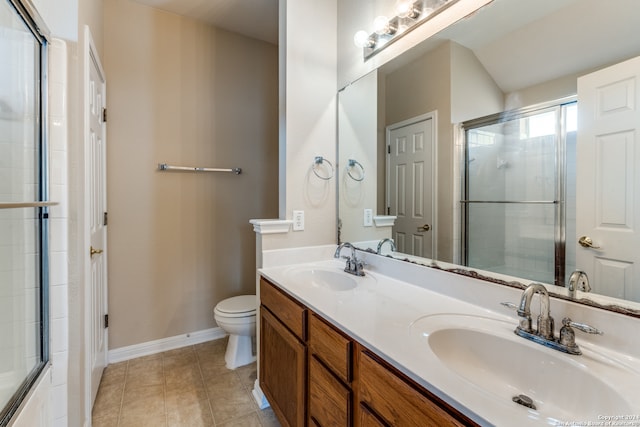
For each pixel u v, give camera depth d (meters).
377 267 1.63
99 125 1.85
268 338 1.58
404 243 1.50
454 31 1.25
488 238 1.12
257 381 1.77
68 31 1.32
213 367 2.08
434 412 0.64
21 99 1.19
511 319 0.98
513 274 1.04
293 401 1.30
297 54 1.82
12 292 1.14
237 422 1.58
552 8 0.94
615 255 0.80
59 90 1.30
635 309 0.76
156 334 2.29
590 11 0.85
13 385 1.09
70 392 1.34
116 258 2.12
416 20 1.42
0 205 0.96
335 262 1.87
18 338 1.16
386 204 1.61
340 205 1.94
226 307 2.07
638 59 0.76
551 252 0.94
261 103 2.69
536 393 0.78
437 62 1.33
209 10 2.27
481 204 1.15
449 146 1.28
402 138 1.52
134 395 1.78
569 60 0.90
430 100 1.37
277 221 1.76
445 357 0.87
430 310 1.08
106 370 2.02
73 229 1.34
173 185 2.32
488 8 1.12
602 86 0.83
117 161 2.11
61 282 1.30
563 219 0.91
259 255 1.77
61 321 1.30
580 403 0.70
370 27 1.70
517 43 1.03
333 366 1.01
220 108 2.50
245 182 2.62
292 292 1.31
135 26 2.16
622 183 0.79
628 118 0.78
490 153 1.12
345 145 1.90
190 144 2.38
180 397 1.77
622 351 0.76
